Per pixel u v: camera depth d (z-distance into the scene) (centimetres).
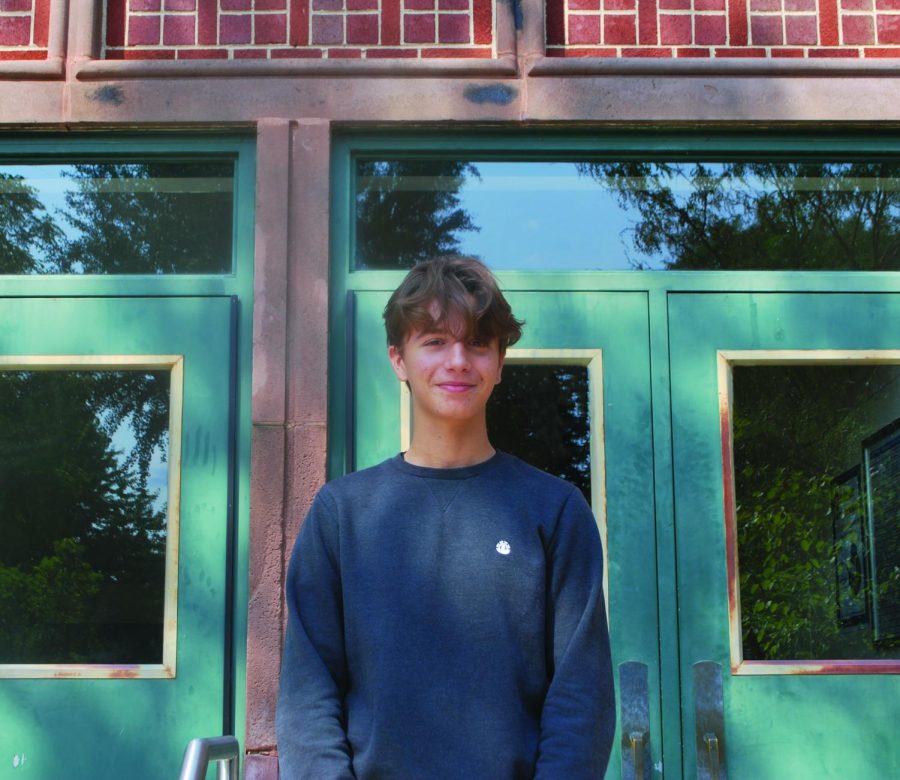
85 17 316
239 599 296
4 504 307
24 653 298
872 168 330
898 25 322
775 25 322
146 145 320
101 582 302
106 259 320
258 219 306
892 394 316
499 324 167
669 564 301
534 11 318
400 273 313
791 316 315
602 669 154
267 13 320
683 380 311
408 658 150
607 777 289
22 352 311
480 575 155
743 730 294
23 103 312
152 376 313
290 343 301
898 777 293
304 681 153
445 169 327
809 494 309
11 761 290
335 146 319
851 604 303
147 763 290
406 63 314
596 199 327
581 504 166
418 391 167
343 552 160
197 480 303
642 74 316
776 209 327
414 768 146
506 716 149
